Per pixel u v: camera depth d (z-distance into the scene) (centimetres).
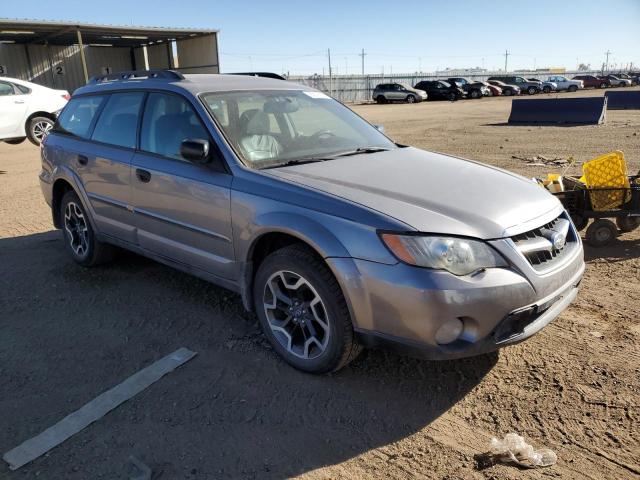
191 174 355
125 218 423
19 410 288
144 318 393
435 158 381
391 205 279
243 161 338
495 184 326
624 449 251
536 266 281
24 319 395
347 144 400
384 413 282
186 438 265
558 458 247
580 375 309
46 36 2827
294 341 322
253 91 404
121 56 3512
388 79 5203
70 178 471
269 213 305
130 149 414
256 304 333
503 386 302
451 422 274
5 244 573
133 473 241
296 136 388
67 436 266
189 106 371
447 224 267
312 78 4825
